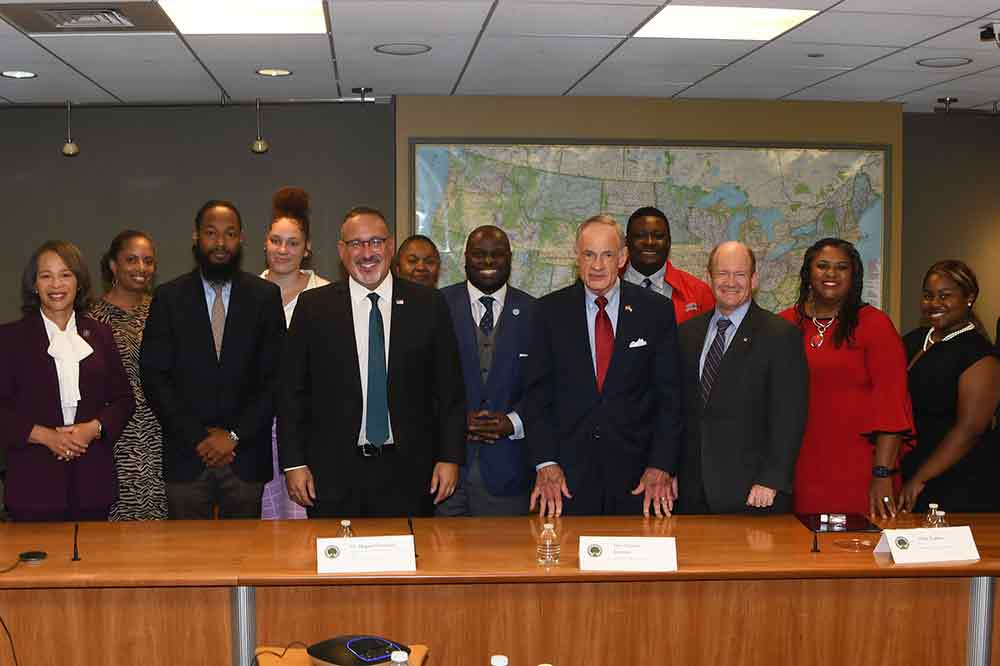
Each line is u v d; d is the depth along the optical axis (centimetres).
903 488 386
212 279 382
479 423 368
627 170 709
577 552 289
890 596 292
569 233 709
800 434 334
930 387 387
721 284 340
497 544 298
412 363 344
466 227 703
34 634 274
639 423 348
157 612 275
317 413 341
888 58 573
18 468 359
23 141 727
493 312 392
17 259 729
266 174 737
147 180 732
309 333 342
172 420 373
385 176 742
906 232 789
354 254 341
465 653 284
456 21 487
